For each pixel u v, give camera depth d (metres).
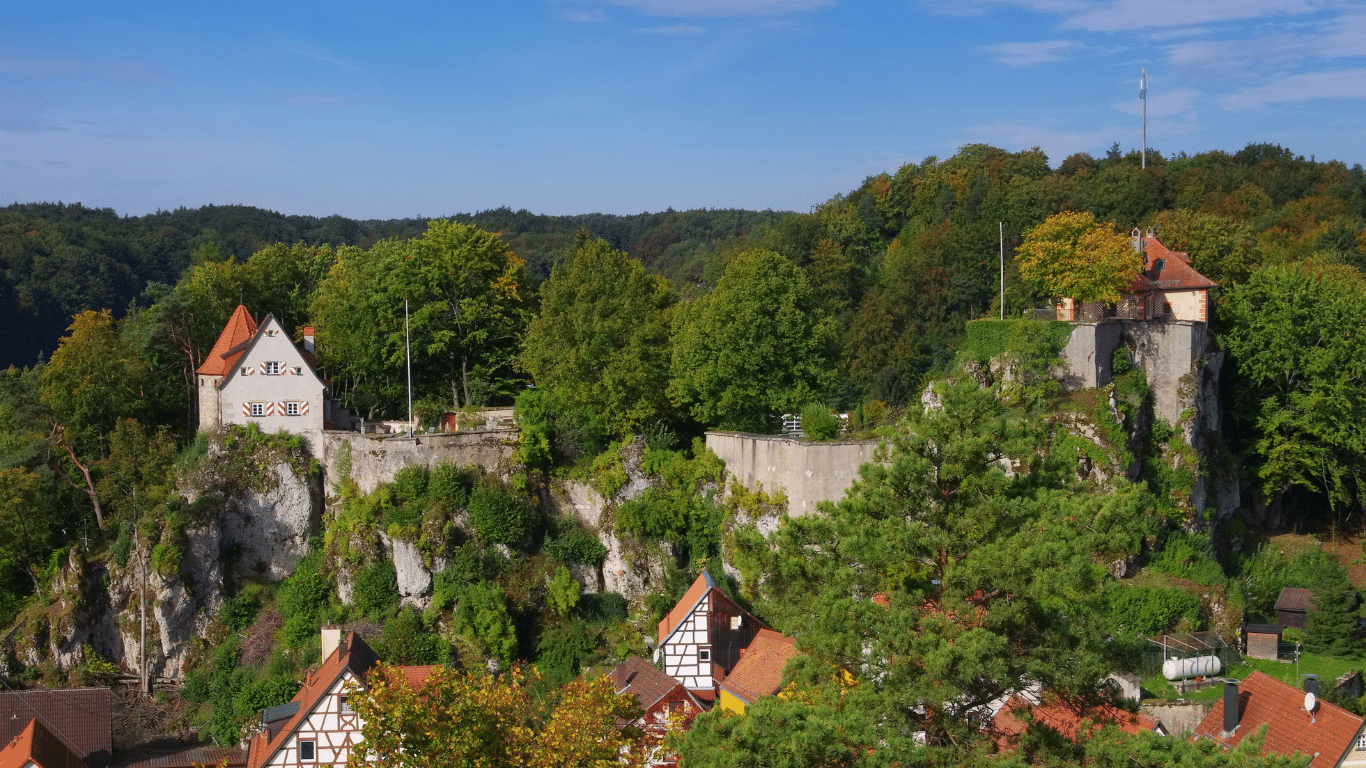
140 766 66.81
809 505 73.44
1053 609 34.69
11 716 64.88
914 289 120.50
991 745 33.88
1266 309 87.69
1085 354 75.88
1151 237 87.75
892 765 31.45
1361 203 141.50
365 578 76.38
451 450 79.81
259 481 81.44
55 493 86.94
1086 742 33.38
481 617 72.69
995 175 148.50
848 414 92.25
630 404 82.56
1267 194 141.38
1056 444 72.31
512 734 41.78
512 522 77.00
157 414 92.50
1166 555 73.50
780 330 79.69
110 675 78.38
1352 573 83.94
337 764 52.22
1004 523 36.94
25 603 82.81
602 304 83.25
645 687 59.50
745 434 77.69
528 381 94.75
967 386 39.22
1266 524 89.56
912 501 38.31
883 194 157.00
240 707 71.56
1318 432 85.75
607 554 79.25
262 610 79.81
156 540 79.50
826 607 35.78
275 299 101.31
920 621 34.47
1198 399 79.62
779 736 32.09
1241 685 56.25
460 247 93.31
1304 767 30.11
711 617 62.94
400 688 40.94
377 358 93.75
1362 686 68.81
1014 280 116.69
